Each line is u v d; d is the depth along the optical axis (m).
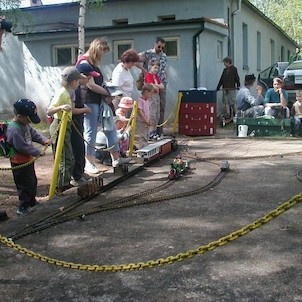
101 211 5.01
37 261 3.76
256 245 3.97
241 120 11.69
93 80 6.83
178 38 14.61
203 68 14.70
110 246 4.03
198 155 8.55
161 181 6.38
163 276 3.43
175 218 4.75
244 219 4.69
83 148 6.42
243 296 3.11
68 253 3.90
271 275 3.40
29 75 16.41
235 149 9.33
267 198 5.47
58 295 3.21
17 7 15.45
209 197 5.54
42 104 16.31
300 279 3.34
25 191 5.46
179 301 3.07
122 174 6.51
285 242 4.04
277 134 11.36
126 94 8.52
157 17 17.09
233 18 17.70
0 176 7.64
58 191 6.05
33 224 4.55
